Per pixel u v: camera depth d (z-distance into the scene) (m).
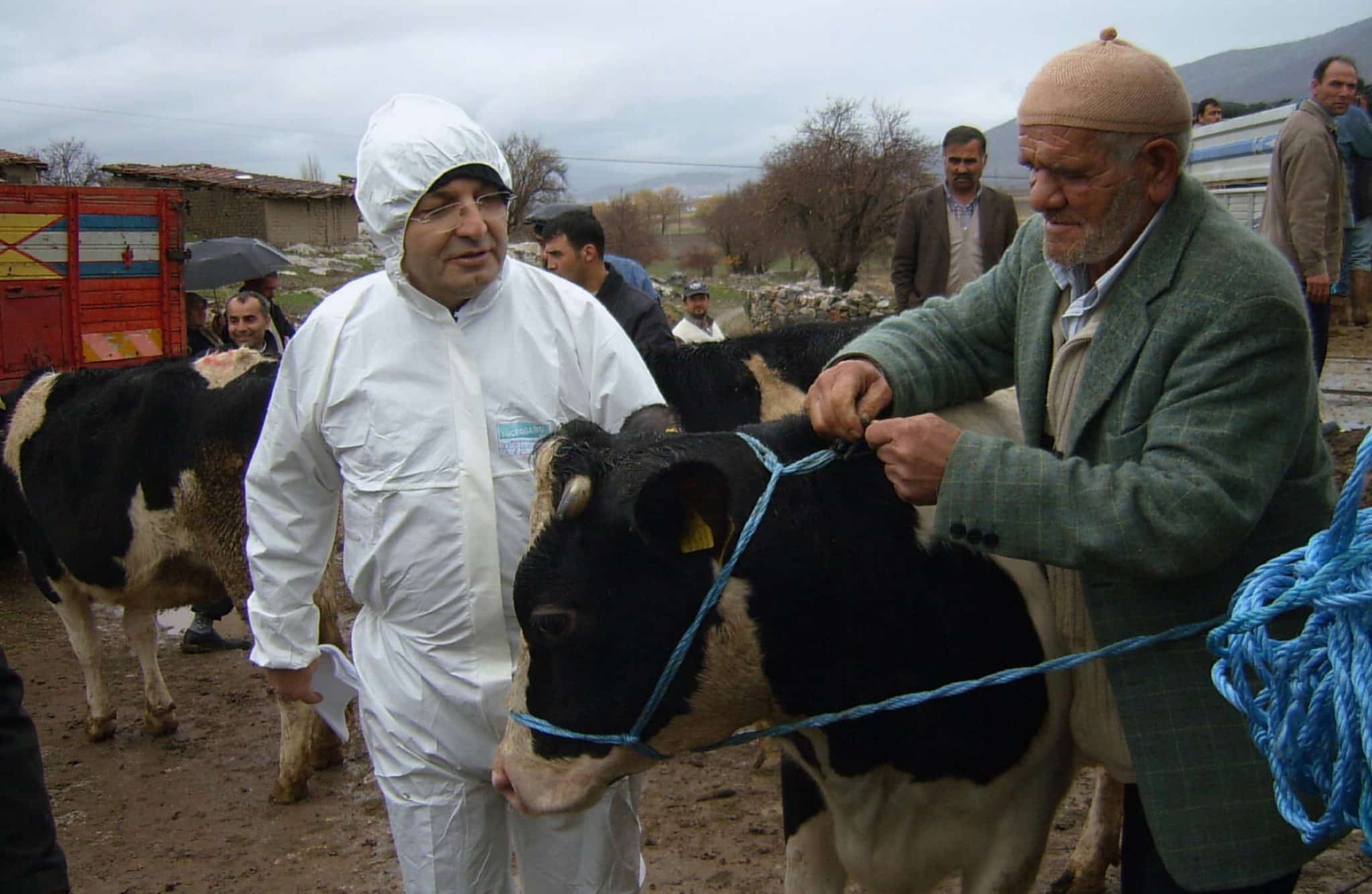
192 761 5.50
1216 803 2.22
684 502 2.32
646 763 2.59
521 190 55.88
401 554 2.76
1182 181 2.22
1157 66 2.15
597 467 2.43
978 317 2.65
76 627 5.71
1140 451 2.20
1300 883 3.82
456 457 2.75
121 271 10.19
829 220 46.88
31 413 5.62
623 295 6.20
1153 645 2.25
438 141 2.64
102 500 5.33
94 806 5.05
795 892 2.92
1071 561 2.12
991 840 2.65
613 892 3.03
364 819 4.86
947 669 2.49
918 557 2.47
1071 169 2.17
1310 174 7.05
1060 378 2.39
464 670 2.79
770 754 5.23
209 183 46.06
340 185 48.56
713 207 81.88
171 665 6.81
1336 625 1.64
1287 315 2.06
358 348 2.80
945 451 2.21
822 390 2.50
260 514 2.95
